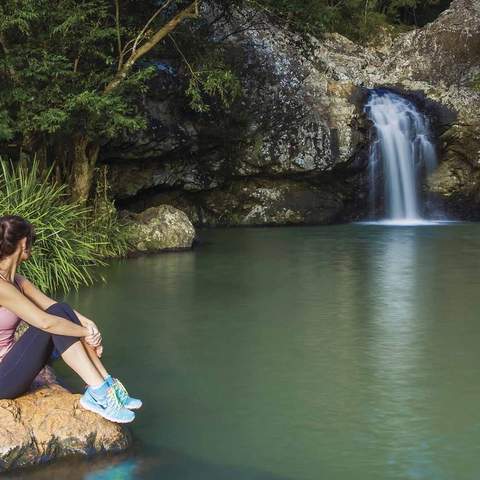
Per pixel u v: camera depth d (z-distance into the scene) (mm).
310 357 6273
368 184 17234
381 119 17266
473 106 17766
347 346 6582
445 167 17594
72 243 9797
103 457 4309
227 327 7223
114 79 11336
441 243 13148
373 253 12000
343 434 4703
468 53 19266
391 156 17266
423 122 17656
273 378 5742
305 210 16859
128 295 8633
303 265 10820
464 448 4504
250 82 16422
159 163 15672
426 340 6777
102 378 4426
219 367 6004
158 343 6676
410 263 10953
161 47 13242
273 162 16500
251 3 13398
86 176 11750
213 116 15820
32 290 4551
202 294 8695
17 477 4043
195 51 13773
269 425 4848
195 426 4812
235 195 16688
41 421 4277
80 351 4383
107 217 11547
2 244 4328
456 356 6293
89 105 10406
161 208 12602
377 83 18531
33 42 10703
